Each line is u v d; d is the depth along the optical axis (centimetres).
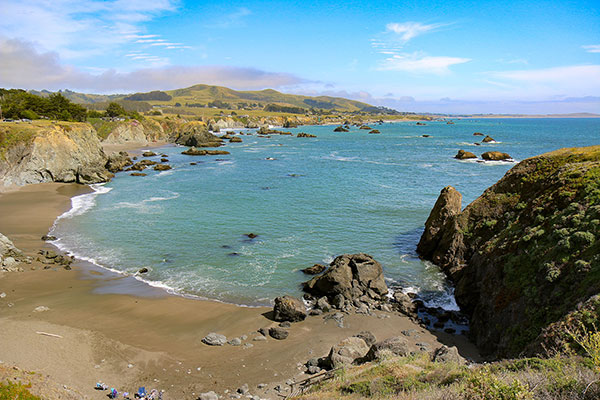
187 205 5606
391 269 3450
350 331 2442
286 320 2545
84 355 1989
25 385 1452
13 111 11062
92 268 3328
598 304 1614
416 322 2605
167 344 2200
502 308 2277
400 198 6034
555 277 2031
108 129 15250
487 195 3550
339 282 2900
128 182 7569
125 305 2666
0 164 6706
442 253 3516
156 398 1695
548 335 1675
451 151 13025
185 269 3350
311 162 10562
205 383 1834
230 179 7881
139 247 3850
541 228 2497
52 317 2419
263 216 5009
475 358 2173
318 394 1444
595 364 1102
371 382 1435
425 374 1461
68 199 5972
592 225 2138
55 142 7538
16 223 4538
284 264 3488
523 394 966
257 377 1894
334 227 4553
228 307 2711
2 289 2814
